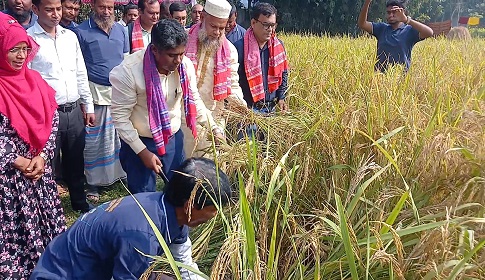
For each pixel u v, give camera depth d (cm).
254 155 302
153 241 236
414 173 323
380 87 442
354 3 3056
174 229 248
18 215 348
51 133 373
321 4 3092
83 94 520
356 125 351
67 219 530
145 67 360
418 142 336
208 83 458
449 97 409
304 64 764
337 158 360
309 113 435
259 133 429
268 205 282
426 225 249
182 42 347
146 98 369
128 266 234
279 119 421
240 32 661
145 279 219
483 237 254
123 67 365
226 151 389
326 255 303
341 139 364
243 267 248
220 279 241
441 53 888
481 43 1182
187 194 238
